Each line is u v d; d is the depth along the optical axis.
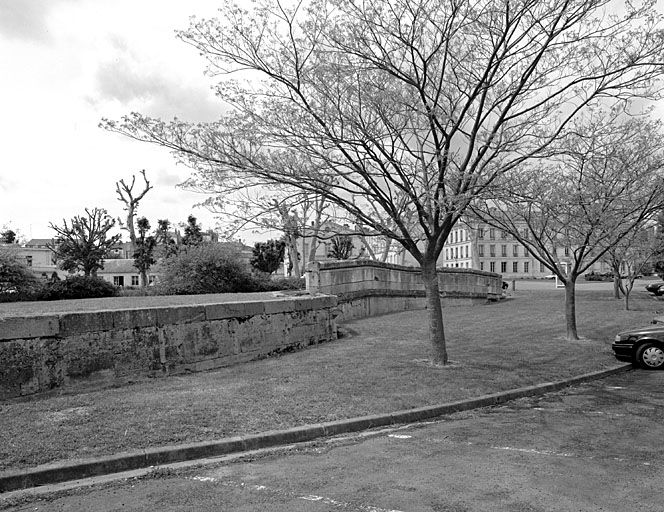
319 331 13.96
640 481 5.18
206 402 7.75
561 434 7.04
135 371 9.30
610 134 17.30
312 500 4.70
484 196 9.50
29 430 6.21
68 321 8.41
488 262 79.44
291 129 9.52
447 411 8.28
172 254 24.66
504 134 10.58
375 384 9.22
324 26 9.52
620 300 30.39
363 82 9.44
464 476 5.32
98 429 6.34
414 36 9.62
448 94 10.16
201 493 4.89
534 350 13.56
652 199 13.92
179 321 10.09
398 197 10.80
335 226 11.94
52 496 4.84
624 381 11.24
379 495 4.81
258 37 9.27
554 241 15.42
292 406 7.74
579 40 9.80
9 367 7.70
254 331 11.78
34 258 72.25
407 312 21.66
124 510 4.52
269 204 9.95
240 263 23.36
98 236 37.59
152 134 9.18
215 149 9.08
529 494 4.82
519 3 9.62
